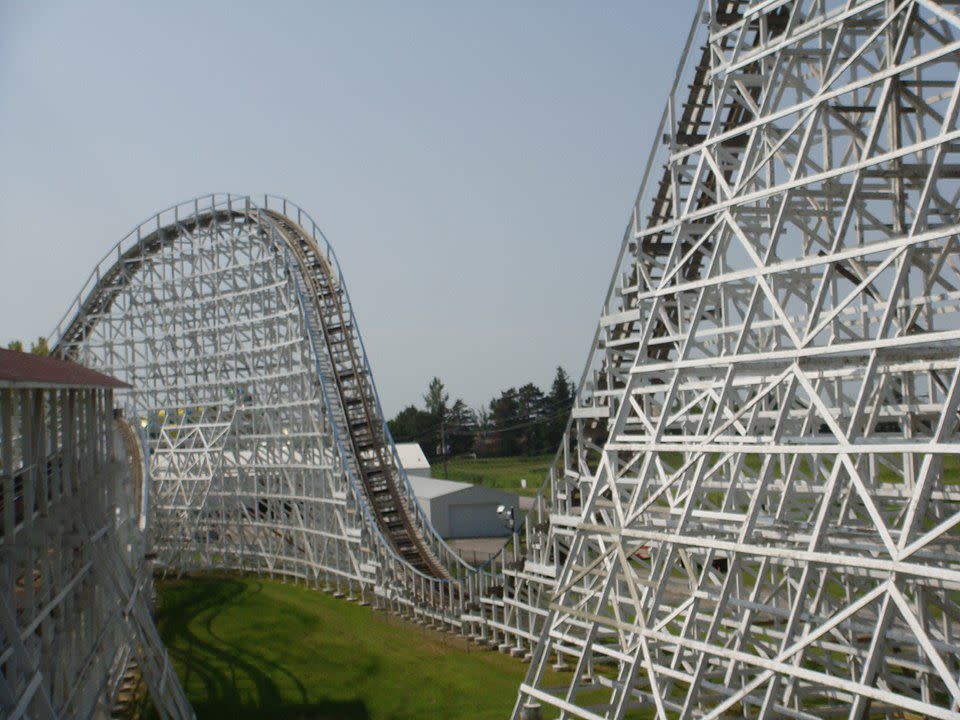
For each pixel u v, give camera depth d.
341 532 38.47
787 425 21.16
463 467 108.25
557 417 125.50
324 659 27.88
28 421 15.91
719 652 14.43
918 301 15.08
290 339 41.16
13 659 14.09
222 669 27.23
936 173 12.80
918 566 11.69
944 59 15.55
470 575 30.28
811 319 14.31
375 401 40.59
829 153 17.41
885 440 14.74
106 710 21.48
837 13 15.52
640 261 21.73
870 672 11.98
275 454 43.06
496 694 23.30
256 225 43.38
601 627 24.30
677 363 17.14
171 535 43.72
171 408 46.25
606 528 17.91
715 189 21.31
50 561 18.22
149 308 46.78
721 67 18.12
